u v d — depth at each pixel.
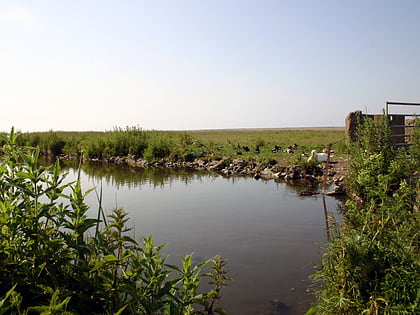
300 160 17.61
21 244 3.29
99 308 3.04
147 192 14.24
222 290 5.65
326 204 11.30
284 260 6.84
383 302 3.71
